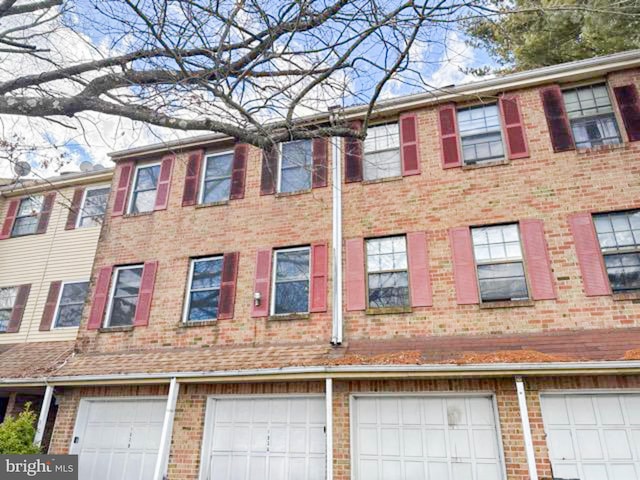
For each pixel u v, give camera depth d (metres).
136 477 8.85
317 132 5.95
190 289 10.66
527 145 9.38
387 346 8.30
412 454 7.55
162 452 8.15
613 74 9.50
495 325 8.18
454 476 7.25
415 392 7.75
